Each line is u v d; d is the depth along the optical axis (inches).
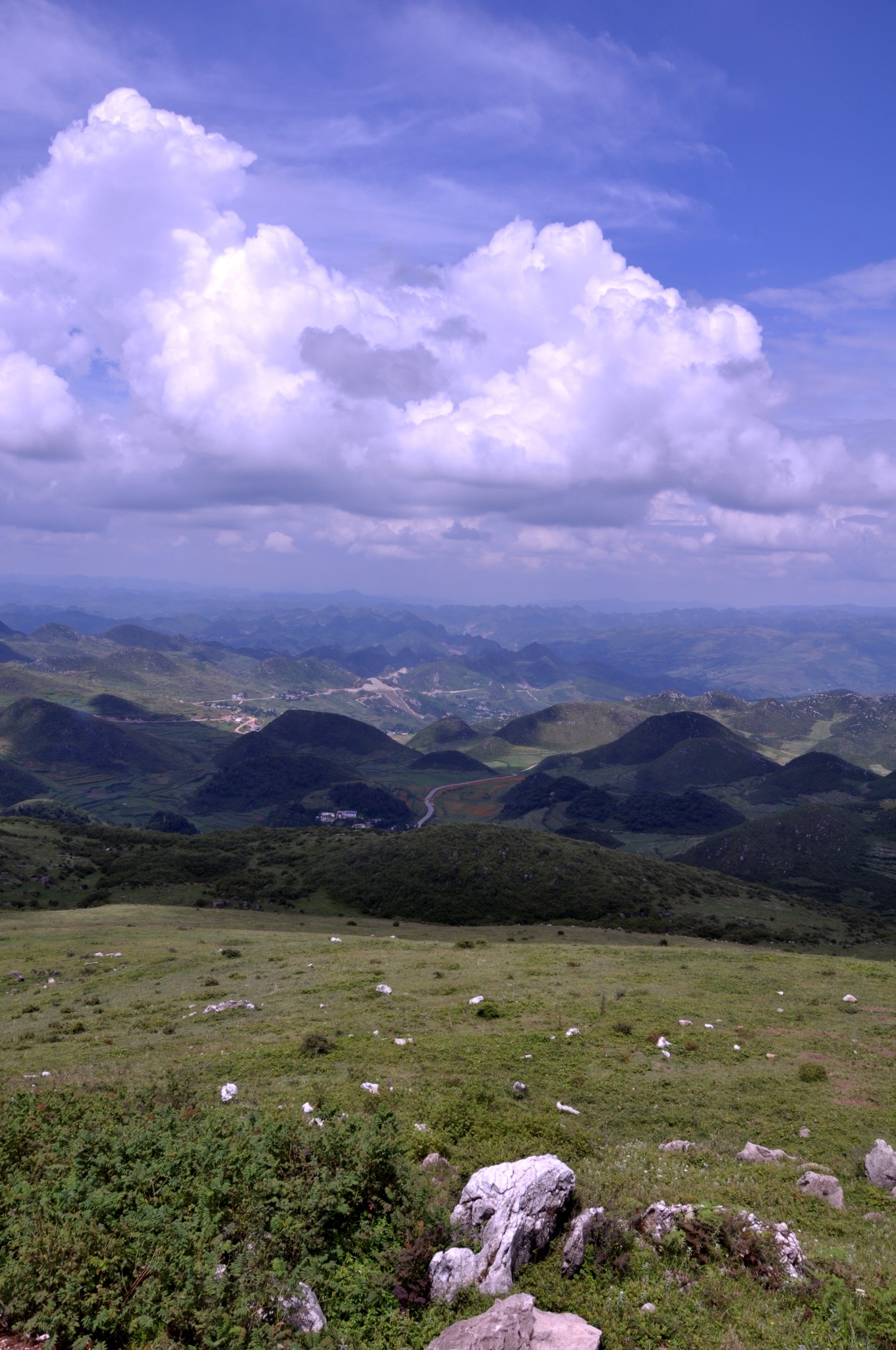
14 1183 581.0
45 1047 1467.8
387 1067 1219.2
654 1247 591.8
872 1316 514.3
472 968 2142.0
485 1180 613.9
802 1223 689.6
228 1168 597.9
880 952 4618.6
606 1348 464.4
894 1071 1295.5
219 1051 1336.1
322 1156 634.8
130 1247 494.9
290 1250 523.5
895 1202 784.3
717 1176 806.5
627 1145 917.2
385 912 5270.7
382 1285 514.3
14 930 3344.0
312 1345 442.9
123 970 2321.6
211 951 2630.4
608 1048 1380.4
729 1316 514.3
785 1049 1414.9
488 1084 1130.0
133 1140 649.0
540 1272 545.6
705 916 5324.8
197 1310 445.1
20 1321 428.8
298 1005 1733.5
